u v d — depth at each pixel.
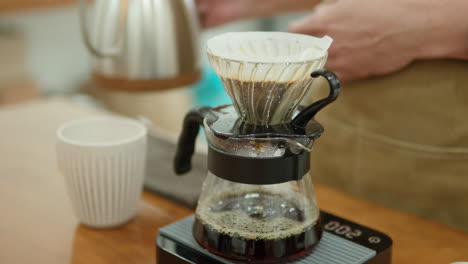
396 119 0.91
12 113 1.23
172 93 2.42
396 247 0.72
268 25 2.78
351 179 1.00
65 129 0.78
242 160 0.57
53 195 0.87
